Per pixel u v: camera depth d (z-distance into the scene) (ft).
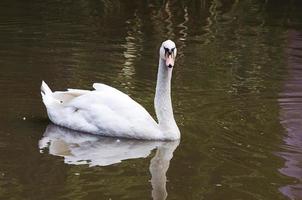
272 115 45.19
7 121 42.57
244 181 34.50
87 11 82.38
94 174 35.01
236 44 67.87
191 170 35.88
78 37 68.03
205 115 44.86
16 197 31.94
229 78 54.65
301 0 95.81
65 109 42.73
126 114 41.47
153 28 74.43
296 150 38.65
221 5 90.07
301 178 34.99
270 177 34.99
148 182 34.12
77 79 52.80
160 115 41.04
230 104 47.34
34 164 36.14
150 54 61.98
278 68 58.44
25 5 84.43
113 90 43.14
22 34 68.28
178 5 88.38
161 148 39.42
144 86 51.60
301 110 46.42
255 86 52.39
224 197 32.58
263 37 71.87
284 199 32.50
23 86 49.98
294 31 75.56
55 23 74.64
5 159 36.65
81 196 32.24
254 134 41.29
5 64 56.08
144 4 88.33
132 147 39.68
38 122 42.80
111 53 61.72
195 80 53.78
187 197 32.48
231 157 37.55
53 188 33.06
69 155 37.76
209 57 61.87
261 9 88.89
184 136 41.01
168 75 41.09
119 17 79.82
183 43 67.67
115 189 33.17
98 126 41.55
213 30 74.84
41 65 56.24
